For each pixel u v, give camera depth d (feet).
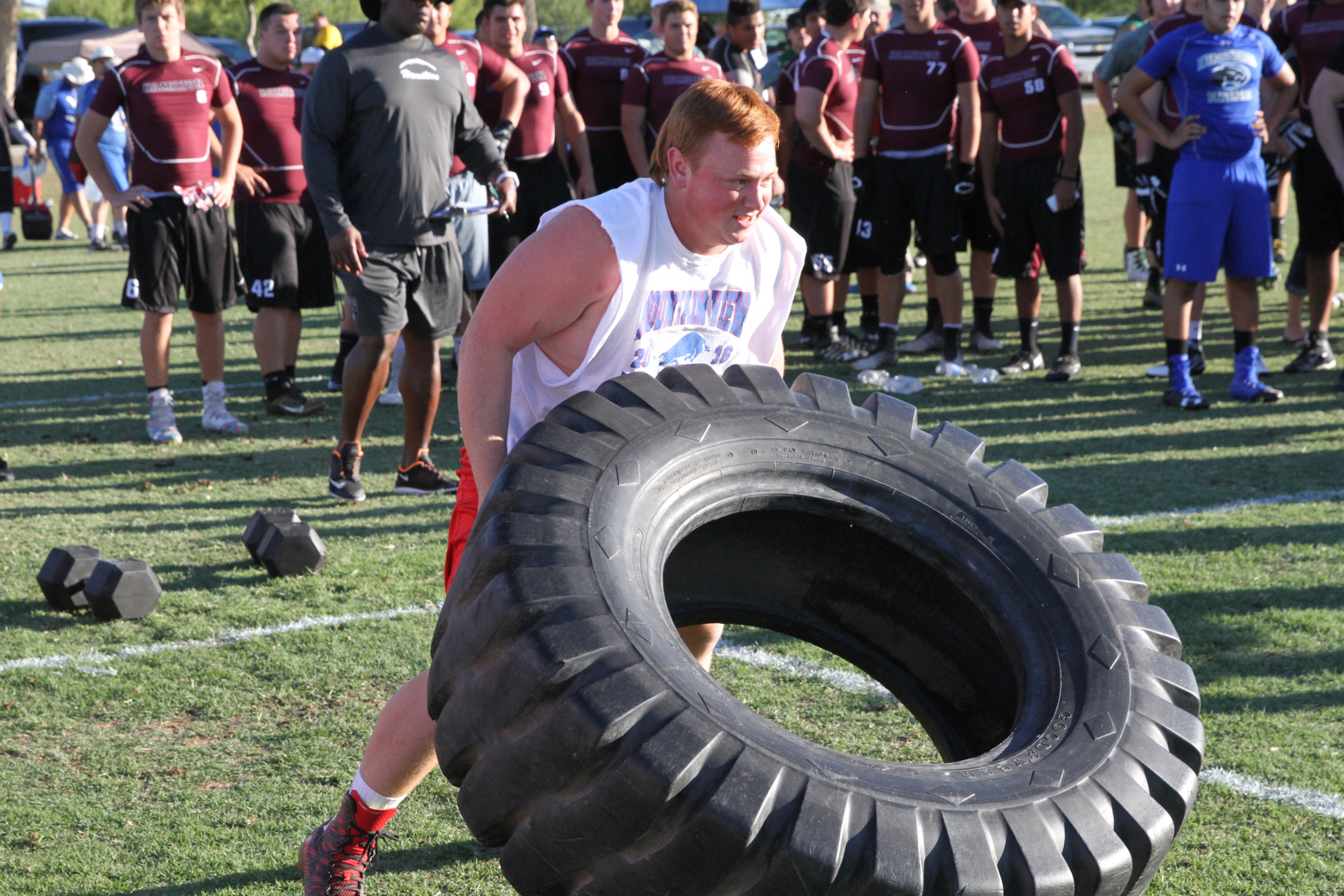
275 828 10.93
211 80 24.58
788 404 9.28
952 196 29.35
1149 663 8.38
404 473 21.67
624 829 6.56
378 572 17.58
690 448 8.45
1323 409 26.45
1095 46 111.96
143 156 24.34
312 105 19.27
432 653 7.81
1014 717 9.34
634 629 7.07
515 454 8.09
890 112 29.30
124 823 10.98
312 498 21.38
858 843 6.52
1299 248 32.19
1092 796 7.24
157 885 10.03
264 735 12.69
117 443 25.35
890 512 9.18
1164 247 26.84
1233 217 26.16
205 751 12.37
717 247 8.86
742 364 9.75
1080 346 33.94
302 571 17.42
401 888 10.03
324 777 11.84
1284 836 10.75
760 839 6.43
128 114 24.23
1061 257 29.01
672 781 6.43
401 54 19.57
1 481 22.44
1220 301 40.93
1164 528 18.89
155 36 23.80
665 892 6.64
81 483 22.33
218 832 10.83
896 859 6.49
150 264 24.57
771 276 9.47
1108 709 7.93
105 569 15.67
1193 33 25.81
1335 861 10.37
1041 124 28.53
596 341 8.79
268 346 27.76
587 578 7.25
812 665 14.52
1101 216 62.08
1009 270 29.96
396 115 19.43
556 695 6.80
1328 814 11.07
